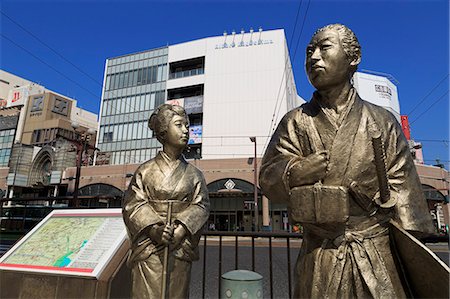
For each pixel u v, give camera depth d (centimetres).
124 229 291
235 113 2897
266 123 2811
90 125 4522
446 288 123
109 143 3222
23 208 618
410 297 142
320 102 167
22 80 5206
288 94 3047
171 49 3322
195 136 2925
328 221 131
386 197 140
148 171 223
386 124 161
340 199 131
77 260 266
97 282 243
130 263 204
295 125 170
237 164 2423
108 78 3491
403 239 137
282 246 1229
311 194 136
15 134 3875
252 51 3036
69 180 2745
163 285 179
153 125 238
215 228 2522
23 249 298
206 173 2450
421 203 152
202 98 3055
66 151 2895
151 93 3253
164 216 204
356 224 145
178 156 236
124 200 220
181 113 234
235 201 2561
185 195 217
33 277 263
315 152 151
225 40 3134
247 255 909
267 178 164
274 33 3039
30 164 3097
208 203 229
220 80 3020
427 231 147
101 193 2619
